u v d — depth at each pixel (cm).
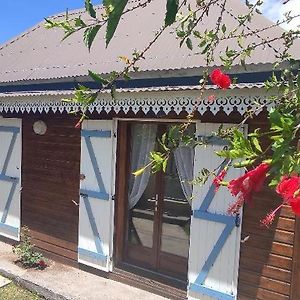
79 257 683
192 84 553
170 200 615
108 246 645
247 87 413
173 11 119
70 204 704
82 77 679
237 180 136
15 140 779
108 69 673
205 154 530
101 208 651
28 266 698
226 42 559
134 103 527
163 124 606
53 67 783
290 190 120
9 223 798
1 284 650
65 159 707
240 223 516
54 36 941
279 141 129
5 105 710
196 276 553
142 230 644
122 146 639
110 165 636
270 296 502
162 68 591
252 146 142
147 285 609
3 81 812
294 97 180
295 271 483
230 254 522
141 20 788
